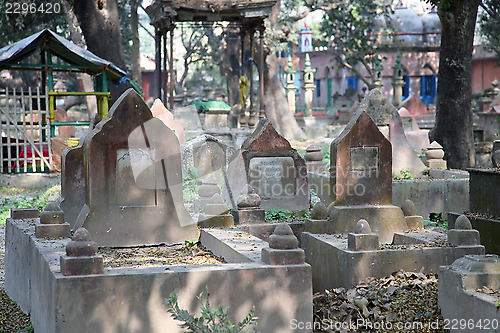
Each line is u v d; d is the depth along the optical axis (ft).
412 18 159.43
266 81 113.50
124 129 24.39
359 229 21.94
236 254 20.99
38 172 56.49
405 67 158.61
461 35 55.57
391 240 27.25
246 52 102.47
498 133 97.19
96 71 60.08
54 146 57.52
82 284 16.78
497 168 30.04
